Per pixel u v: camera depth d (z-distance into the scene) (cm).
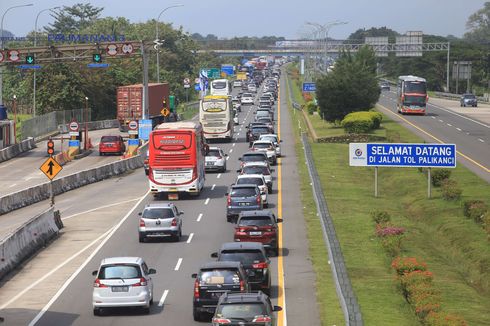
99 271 5947
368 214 10712
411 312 6012
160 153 11875
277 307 4969
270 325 4681
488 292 7550
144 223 8812
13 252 7912
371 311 6041
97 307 5897
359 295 6594
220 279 5672
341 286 6391
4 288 6994
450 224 10138
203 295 5666
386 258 8162
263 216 8150
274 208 11112
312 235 9319
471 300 6894
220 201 11812
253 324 4628
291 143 19750
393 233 9031
